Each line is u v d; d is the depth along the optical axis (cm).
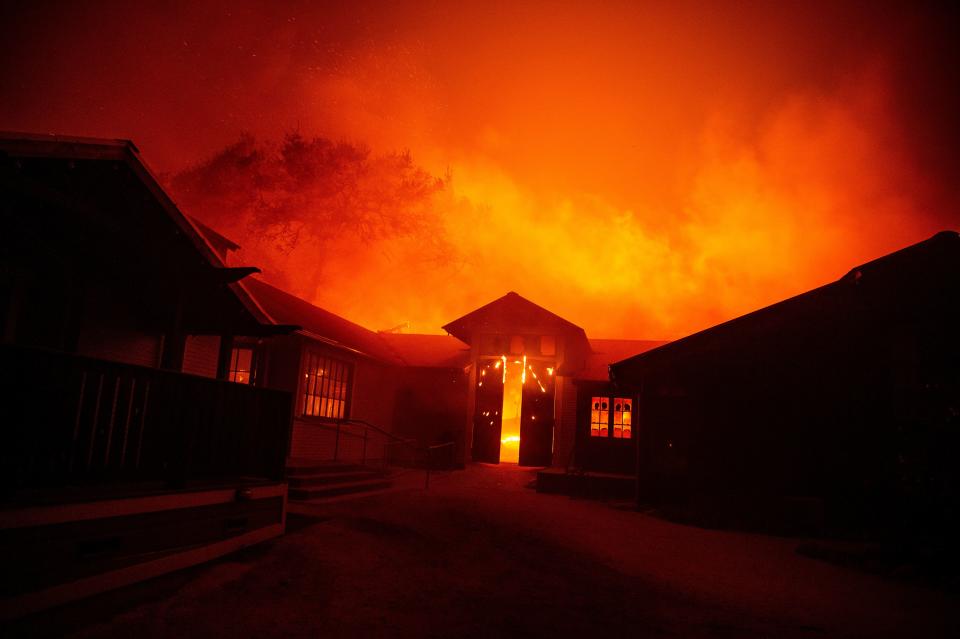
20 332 671
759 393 1195
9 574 409
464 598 564
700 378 1243
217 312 823
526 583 627
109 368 519
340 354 1529
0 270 638
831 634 515
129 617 447
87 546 472
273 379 1327
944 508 841
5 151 519
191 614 468
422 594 566
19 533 418
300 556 646
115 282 789
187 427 604
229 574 571
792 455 1155
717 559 812
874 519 1084
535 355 1881
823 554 859
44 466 463
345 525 792
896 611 598
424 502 1034
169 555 557
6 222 631
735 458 1192
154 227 694
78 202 597
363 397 1673
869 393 1120
